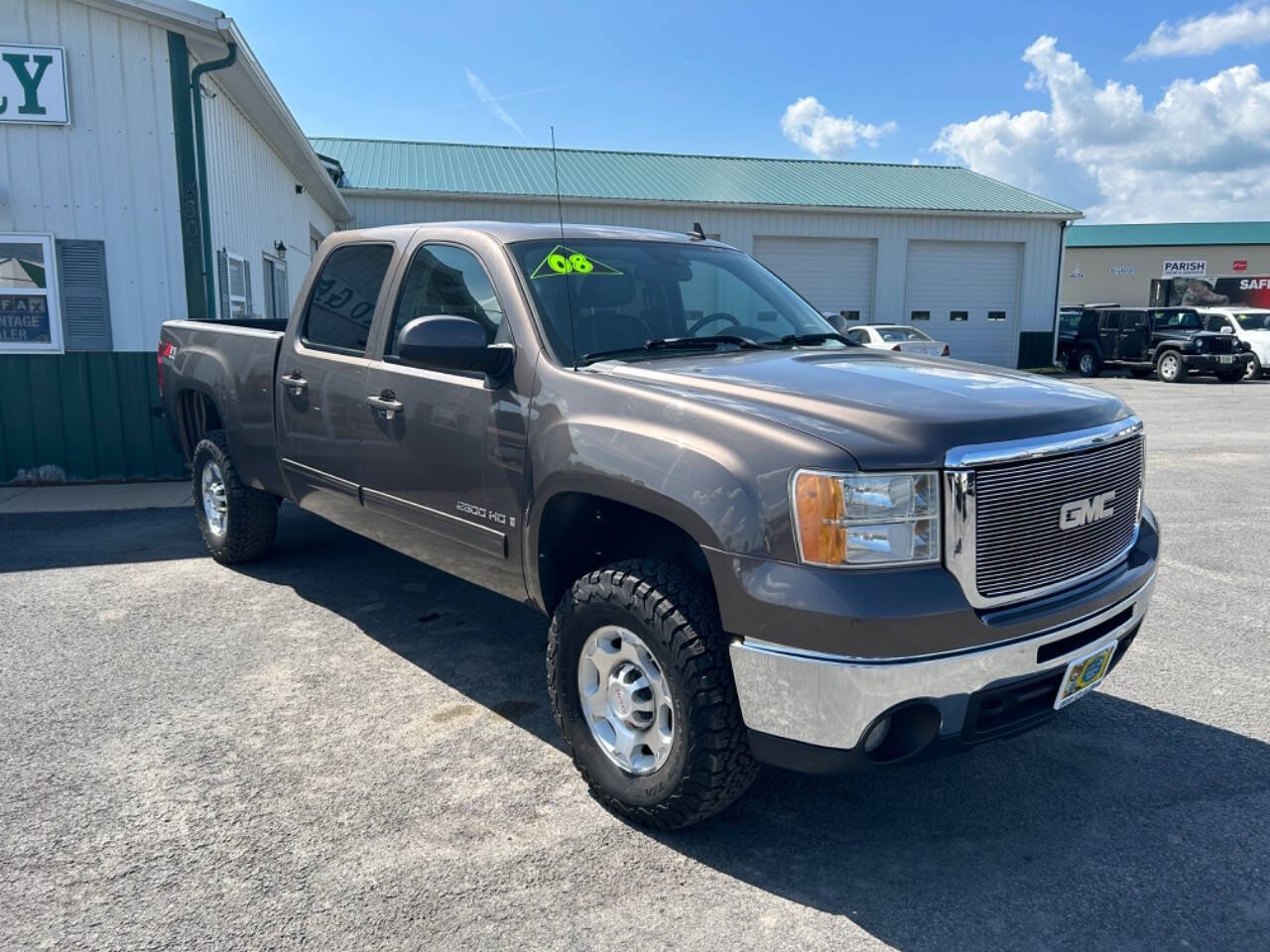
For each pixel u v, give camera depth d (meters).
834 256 25.73
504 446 3.67
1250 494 9.14
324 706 4.16
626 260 4.25
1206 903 2.86
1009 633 2.82
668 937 2.69
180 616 5.30
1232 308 26.55
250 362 5.49
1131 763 3.76
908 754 2.79
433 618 5.30
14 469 9.37
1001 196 27.94
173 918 2.73
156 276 9.38
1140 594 3.34
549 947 2.64
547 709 4.16
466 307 4.07
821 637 2.67
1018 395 3.18
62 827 3.19
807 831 3.25
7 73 8.82
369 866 3.00
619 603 3.09
